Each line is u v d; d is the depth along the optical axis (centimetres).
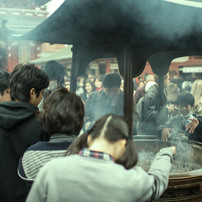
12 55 2338
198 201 159
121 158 85
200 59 1163
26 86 122
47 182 79
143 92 358
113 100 270
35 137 114
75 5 150
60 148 100
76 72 226
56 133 103
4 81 144
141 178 81
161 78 260
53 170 80
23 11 2288
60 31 197
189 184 150
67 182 77
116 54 179
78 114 103
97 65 1524
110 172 78
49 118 100
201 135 212
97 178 77
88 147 87
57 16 165
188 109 261
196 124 205
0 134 112
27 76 122
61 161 82
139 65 167
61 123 100
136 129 254
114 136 82
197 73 1157
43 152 99
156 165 98
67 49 1549
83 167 79
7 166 111
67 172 78
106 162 80
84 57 220
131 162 86
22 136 114
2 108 117
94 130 86
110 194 75
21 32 224
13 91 123
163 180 90
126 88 156
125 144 86
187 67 1183
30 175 98
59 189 77
